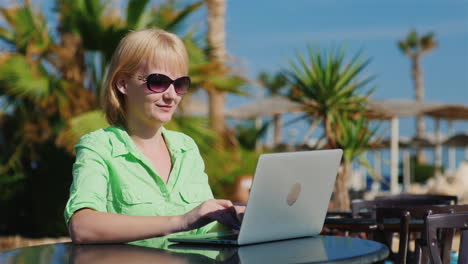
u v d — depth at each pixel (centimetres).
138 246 185
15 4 784
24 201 859
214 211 187
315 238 198
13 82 752
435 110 1557
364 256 161
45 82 769
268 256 162
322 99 601
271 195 178
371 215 352
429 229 220
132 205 215
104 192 205
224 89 814
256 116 1608
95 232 185
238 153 864
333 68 606
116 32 755
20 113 825
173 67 222
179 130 758
